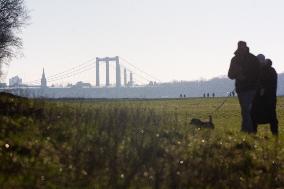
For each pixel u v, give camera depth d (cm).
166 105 9844
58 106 3412
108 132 2597
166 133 2758
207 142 2648
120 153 2236
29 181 1753
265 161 2445
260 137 3272
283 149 2842
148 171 2056
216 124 5166
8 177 1764
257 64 3447
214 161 2306
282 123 5544
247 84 3450
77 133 2508
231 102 12750
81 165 2016
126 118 3064
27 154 2078
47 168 1925
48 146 2217
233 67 3472
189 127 3086
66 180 1827
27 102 3231
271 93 3694
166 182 1959
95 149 2242
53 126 2606
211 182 2041
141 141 2450
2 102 2988
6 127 2420
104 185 1833
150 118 3209
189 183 1986
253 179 2161
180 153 2356
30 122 2638
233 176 2145
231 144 2702
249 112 3475
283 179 2217
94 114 3119
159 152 2328
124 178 1934
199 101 14050
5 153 2022
